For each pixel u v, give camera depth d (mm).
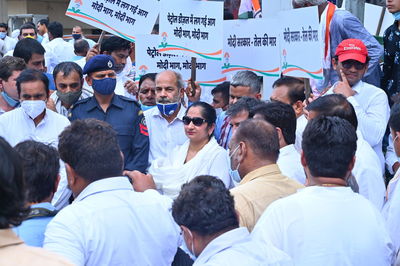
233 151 3072
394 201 3057
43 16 16750
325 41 5719
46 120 4469
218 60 5578
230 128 4742
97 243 2559
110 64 4531
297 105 4512
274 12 6605
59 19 19688
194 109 4285
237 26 5684
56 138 4441
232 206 2324
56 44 9922
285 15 5066
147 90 5547
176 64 5863
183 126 4742
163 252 2768
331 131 2619
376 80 5898
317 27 4816
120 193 2707
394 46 5852
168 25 5250
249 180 3002
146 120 4820
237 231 2293
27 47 5773
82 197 2674
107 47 6121
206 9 5273
